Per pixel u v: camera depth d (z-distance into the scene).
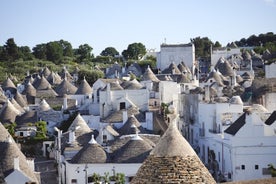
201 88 106.31
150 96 108.69
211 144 78.31
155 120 91.62
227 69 153.00
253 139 67.75
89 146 70.38
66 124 101.88
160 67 169.62
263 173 67.44
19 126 101.88
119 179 66.31
